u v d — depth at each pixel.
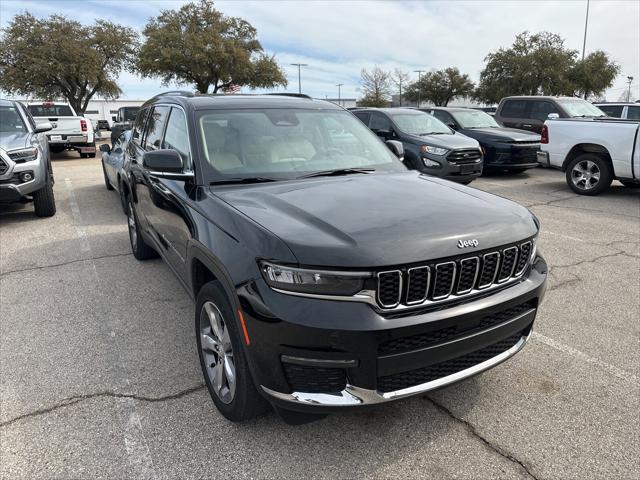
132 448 2.47
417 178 3.34
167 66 33.44
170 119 3.97
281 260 2.12
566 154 9.39
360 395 2.12
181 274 3.40
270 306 2.11
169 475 2.29
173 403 2.83
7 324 3.85
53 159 16.61
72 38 33.19
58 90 36.28
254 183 3.08
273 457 2.40
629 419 2.68
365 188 2.94
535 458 2.39
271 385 2.19
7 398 2.88
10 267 5.20
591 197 9.05
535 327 3.77
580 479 2.26
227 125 3.44
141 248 5.21
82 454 2.43
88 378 3.09
